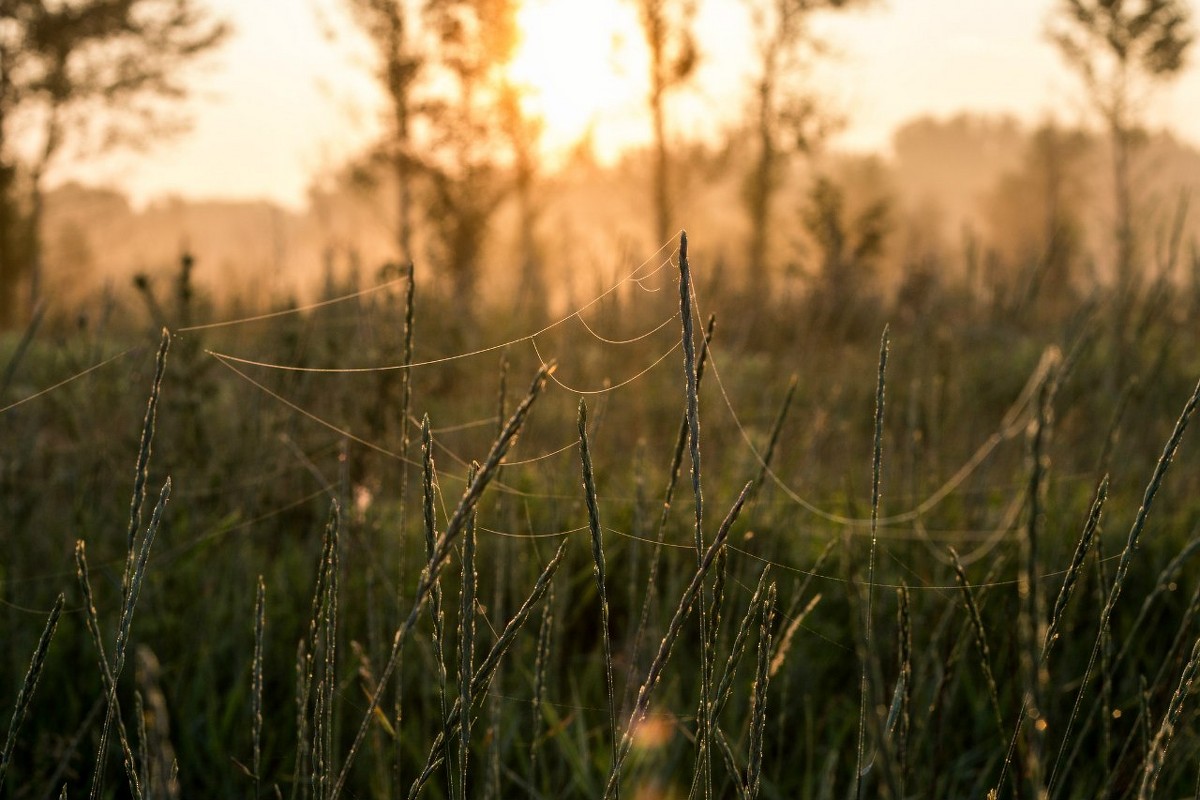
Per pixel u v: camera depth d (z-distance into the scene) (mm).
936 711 1381
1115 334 2701
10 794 1421
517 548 1699
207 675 1734
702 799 1354
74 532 1938
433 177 16734
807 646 1732
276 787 988
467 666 696
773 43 21297
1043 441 528
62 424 2260
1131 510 2227
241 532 1959
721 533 666
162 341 726
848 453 2512
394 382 2252
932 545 2004
